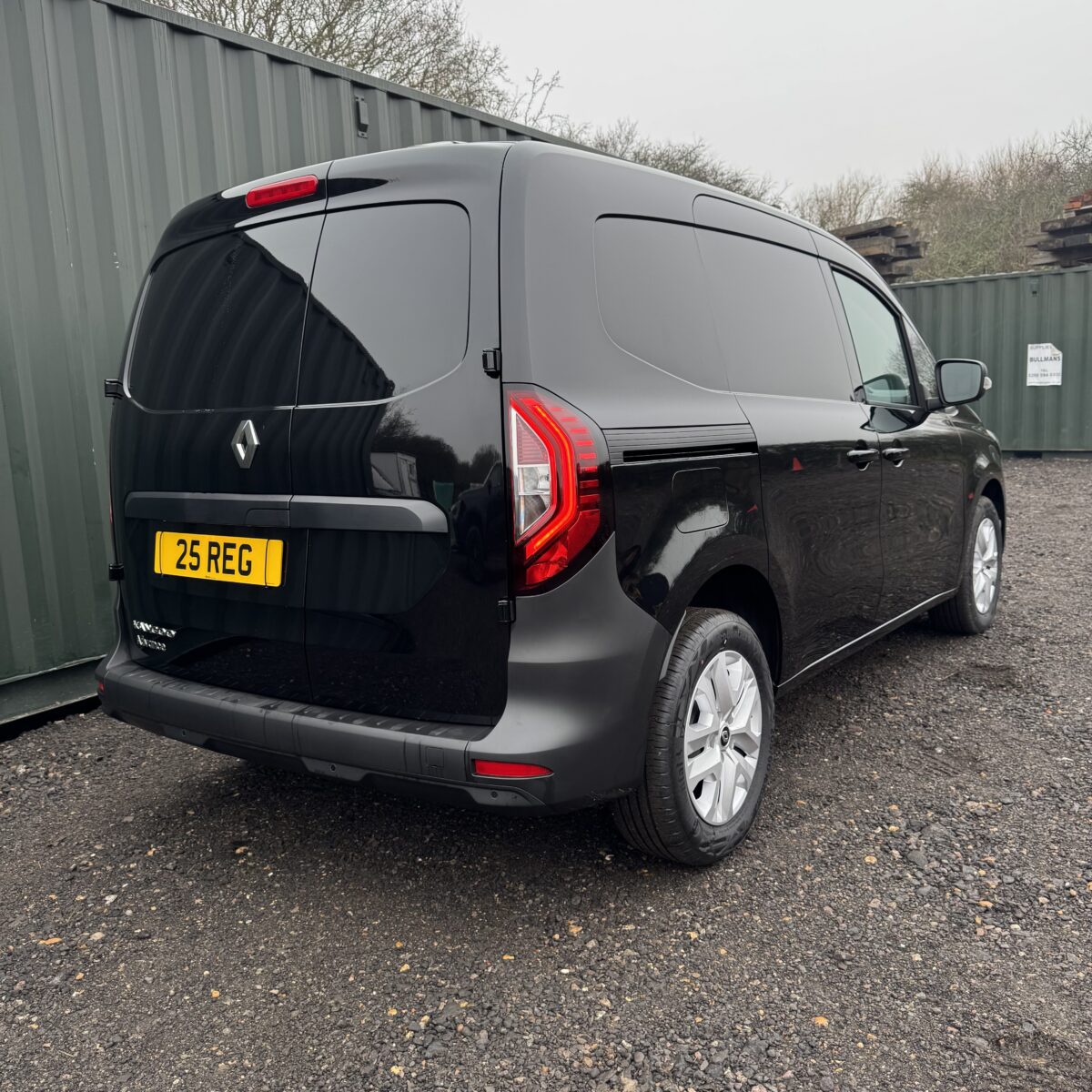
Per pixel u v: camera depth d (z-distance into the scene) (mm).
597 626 2076
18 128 3643
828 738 3455
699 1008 2018
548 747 2012
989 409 12875
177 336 2590
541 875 2576
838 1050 1883
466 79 13320
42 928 2389
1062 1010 1984
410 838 2814
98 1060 1916
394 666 2168
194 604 2520
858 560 3270
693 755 2443
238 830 2898
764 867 2578
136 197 4074
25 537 3783
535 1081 1826
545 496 2002
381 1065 1883
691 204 2746
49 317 3803
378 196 2230
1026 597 5453
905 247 15852
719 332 2709
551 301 2109
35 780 3326
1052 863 2566
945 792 3006
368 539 2168
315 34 11500
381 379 2150
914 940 2238
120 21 3963
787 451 2773
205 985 2150
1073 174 24281
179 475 2516
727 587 2727
